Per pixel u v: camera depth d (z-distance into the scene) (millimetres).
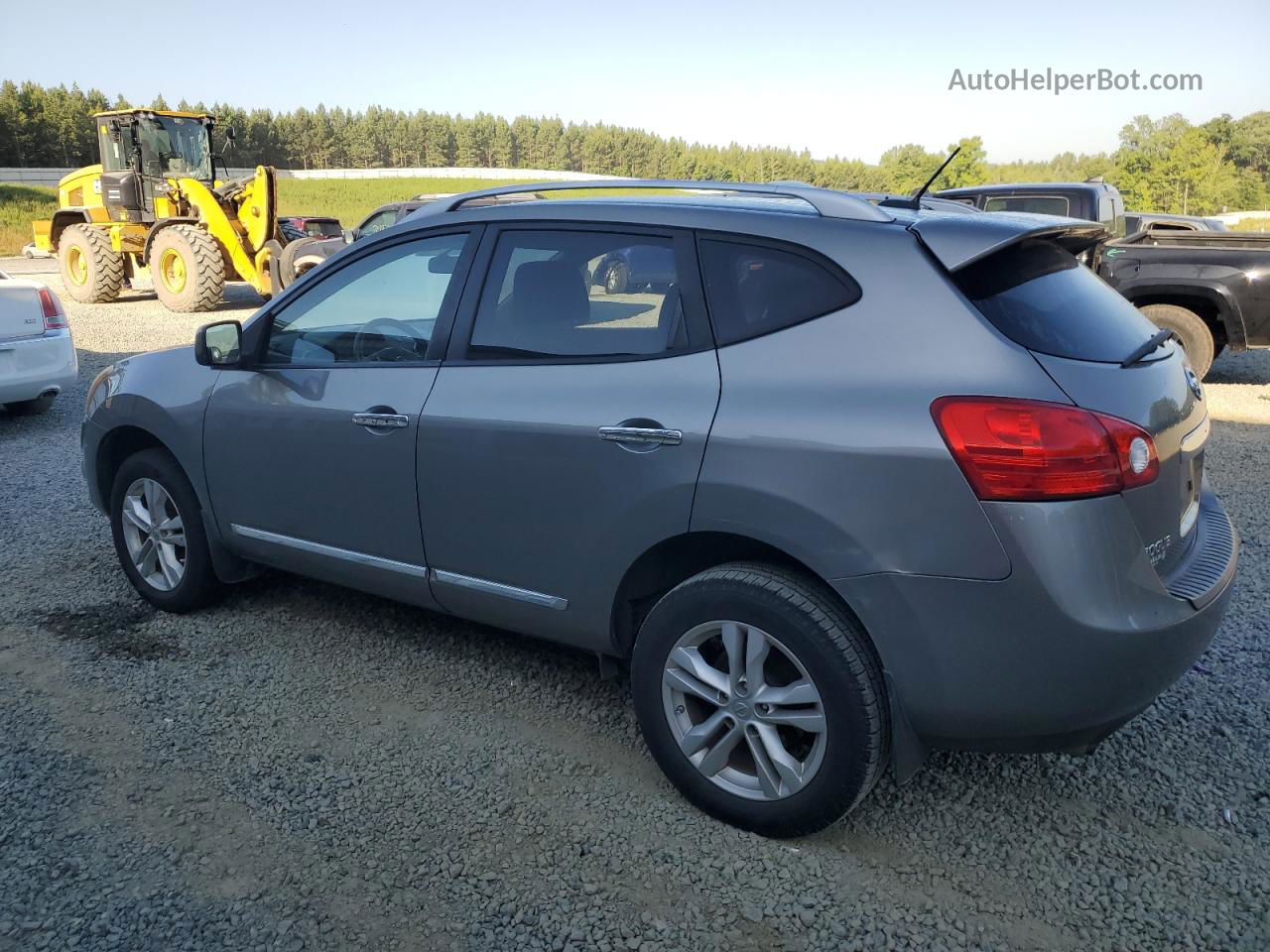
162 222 16250
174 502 4074
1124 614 2289
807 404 2480
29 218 46375
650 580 2900
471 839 2711
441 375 3199
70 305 17688
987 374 2328
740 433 2543
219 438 3807
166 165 17078
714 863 2611
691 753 2783
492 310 3148
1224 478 6305
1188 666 2484
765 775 2639
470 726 3318
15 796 2885
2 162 106188
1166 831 2748
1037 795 2922
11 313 7598
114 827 2748
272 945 2312
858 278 2523
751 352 2615
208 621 4172
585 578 2920
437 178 85000
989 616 2301
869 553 2383
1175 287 9344
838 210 2676
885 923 2393
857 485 2387
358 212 64250
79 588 4535
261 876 2553
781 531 2486
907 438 2342
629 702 3492
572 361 2930
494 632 4074
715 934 2357
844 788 2510
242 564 4145
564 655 3855
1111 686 2312
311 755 3135
